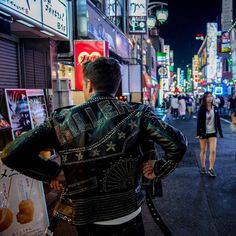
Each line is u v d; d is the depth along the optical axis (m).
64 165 1.91
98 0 15.78
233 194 6.46
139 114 1.94
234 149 11.45
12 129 6.05
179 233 4.72
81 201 1.87
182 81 141.12
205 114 7.80
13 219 3.62
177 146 1.87
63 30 9.25
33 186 3.75
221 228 4.87
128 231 1.94
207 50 73.19
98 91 1.98
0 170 3.56
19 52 8.35
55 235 4.69
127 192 1.92
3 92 6.14
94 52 10.23
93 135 1.86
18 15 6.31
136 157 1.93
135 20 19.98
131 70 20.08
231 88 43.06
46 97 7.98
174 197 6.33
